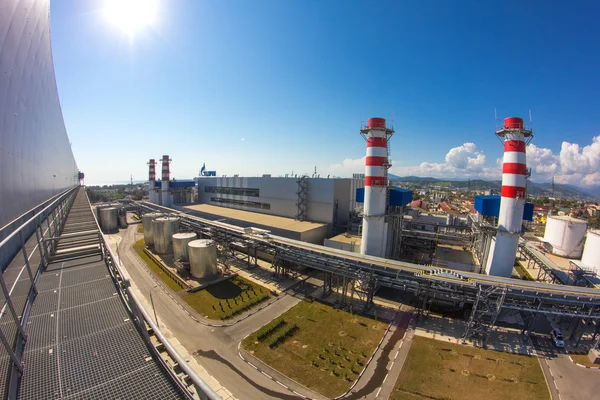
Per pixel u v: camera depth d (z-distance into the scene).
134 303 6.86
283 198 53.62
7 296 5.85
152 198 92.88
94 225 18.84
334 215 47.09
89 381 5.19
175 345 20.95
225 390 16.95
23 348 5.94
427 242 44.22
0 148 13.70
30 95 19.50
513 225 27.98
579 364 19.70
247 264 38.31
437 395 16.73
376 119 31.72
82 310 7.63
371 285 26.70
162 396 4.96
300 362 19.33
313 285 32.09
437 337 22.44
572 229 47.97
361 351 20.55
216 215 57.09
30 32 19.33
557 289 22.34
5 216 13.90
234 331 22.72
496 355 20.42
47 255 11.59
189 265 34.69
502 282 23.41
